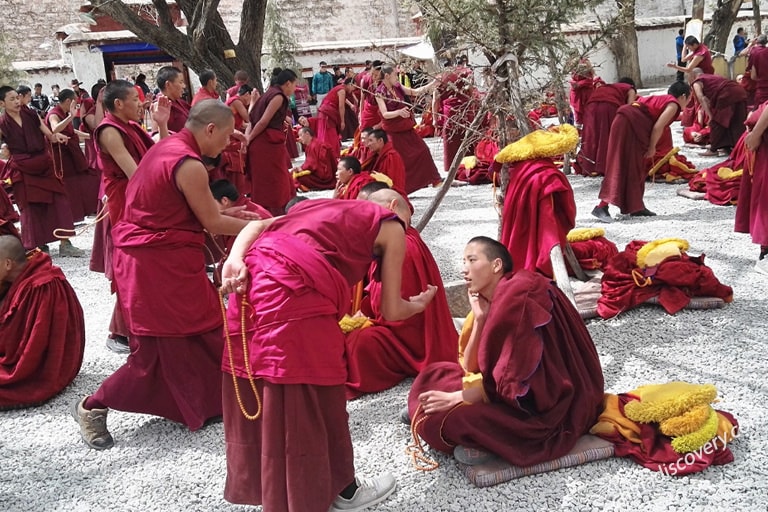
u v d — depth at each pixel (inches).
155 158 135.3
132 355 143.0
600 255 224.7
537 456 122.1
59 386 171.3
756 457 123.6
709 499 113.1
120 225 139.9
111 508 125.0
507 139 199.0
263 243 105.6
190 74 780.0
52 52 1031.6
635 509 112.5
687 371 156.9
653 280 189.3
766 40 469.1
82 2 1035.3
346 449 109.2
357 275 108.4
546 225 175.5
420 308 116.0
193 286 140.5
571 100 411.2
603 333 180.7
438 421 127.0
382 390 162.6
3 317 167.3
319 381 103.0
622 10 201.0
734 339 170.2
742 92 392.2
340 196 237.9
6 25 1011.9
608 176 286.4
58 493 130.8
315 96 791.1
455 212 336.8
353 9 1062.4
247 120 341.1
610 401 130.5
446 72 207.9
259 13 502.9
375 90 399.5
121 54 766.5
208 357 145.9
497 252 128.6
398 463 132.0
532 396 123.2
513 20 188.5
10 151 298.0
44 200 302.2
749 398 143.5
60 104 344.8
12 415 165.3
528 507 115.2
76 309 175.3
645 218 290.2
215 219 137.7
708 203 307.6
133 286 138.4
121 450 145.0
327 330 104.3
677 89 274.4
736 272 217.5
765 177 207.5
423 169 376.5
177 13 722.8
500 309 119.3
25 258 172.4
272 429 103.0
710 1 935.7
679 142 474.6
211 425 150.9
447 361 161.5
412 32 1082.1
